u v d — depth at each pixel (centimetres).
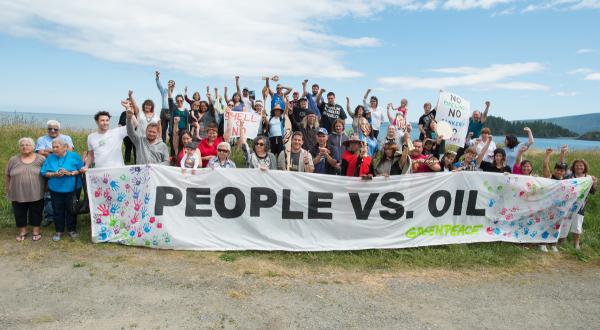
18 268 556
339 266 641
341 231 716
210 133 823
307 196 708
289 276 588
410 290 566
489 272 655
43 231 700
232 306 484
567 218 794
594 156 1848
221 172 688
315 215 711
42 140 767
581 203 790
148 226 661
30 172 638
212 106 1146
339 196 717
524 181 785
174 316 452
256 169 696
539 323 492
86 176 662
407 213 739
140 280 540
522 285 610
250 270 598
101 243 658
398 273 628
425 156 804
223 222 687
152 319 443
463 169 812
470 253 721
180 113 1123
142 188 667
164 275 561
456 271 652
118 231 662
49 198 723
